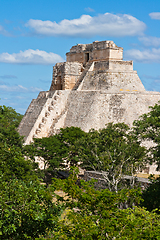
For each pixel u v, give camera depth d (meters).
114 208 32.75
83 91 106.94
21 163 52.19
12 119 135.00
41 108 106.38
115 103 101.00
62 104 109.00
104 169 58.75
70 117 105.38
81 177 75.44
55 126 103.12
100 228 29.72
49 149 79.50
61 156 79.75
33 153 80.50
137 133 54.72
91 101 102.62
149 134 52.53
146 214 33.09
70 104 108.31
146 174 81.25
